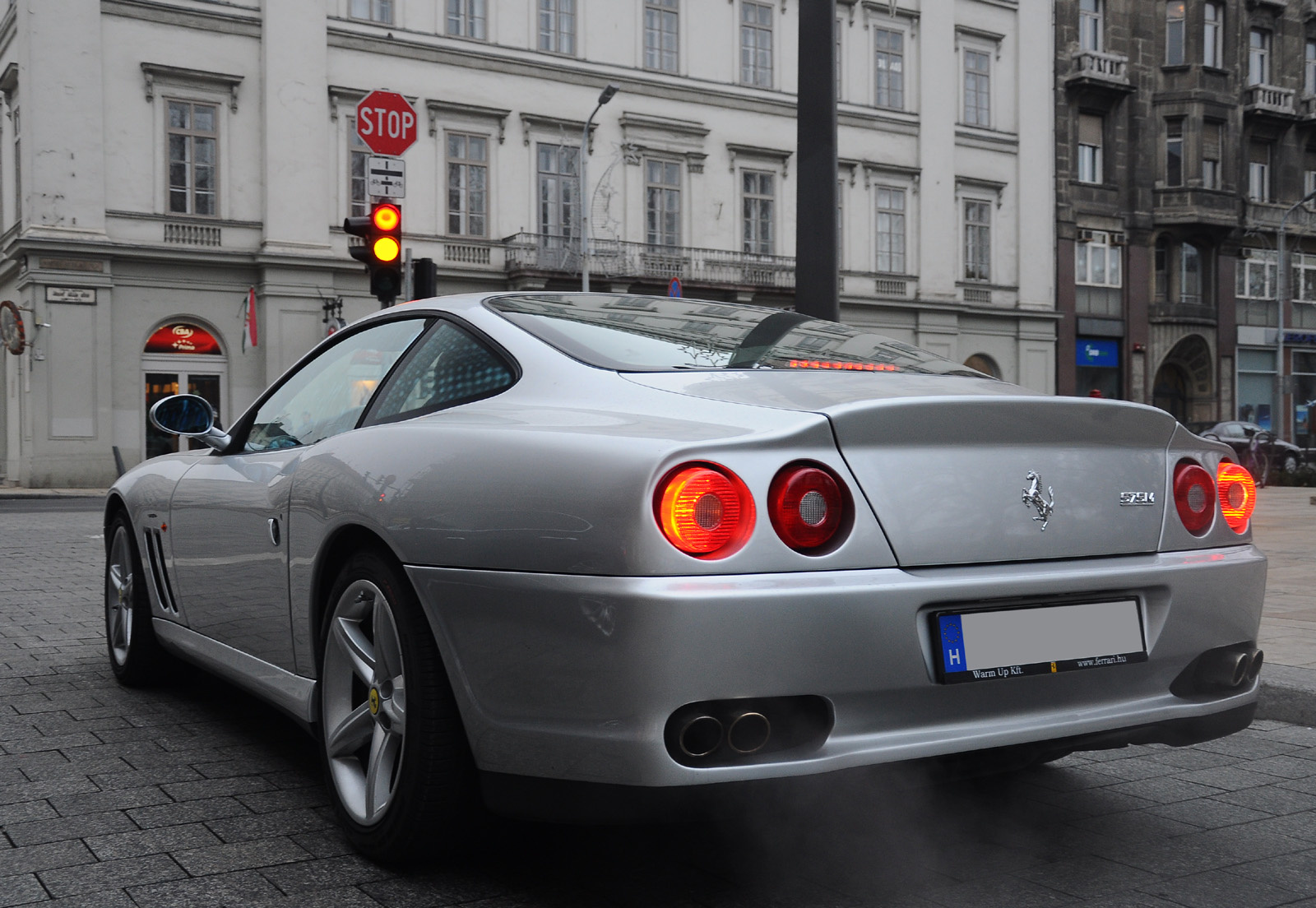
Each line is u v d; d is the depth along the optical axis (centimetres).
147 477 431
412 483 253
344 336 354
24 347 2250
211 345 2403
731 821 299
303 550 299
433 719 244
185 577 387
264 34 2397
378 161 869
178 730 388
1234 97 3638
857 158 3131
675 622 203
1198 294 3669
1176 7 3578
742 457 215
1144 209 3562
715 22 2919
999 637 234
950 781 238
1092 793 335
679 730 206
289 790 322
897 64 3212
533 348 280
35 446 2245
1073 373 3478
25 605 666
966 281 3306
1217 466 280
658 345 287
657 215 2852
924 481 230
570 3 2727
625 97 2788
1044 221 3434
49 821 296
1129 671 254
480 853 274
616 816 213
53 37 2234
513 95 2655
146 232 2327
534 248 2659
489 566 230
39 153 2227
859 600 216
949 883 259
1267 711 434
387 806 256
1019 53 3400
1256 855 282
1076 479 251
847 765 216
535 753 224
